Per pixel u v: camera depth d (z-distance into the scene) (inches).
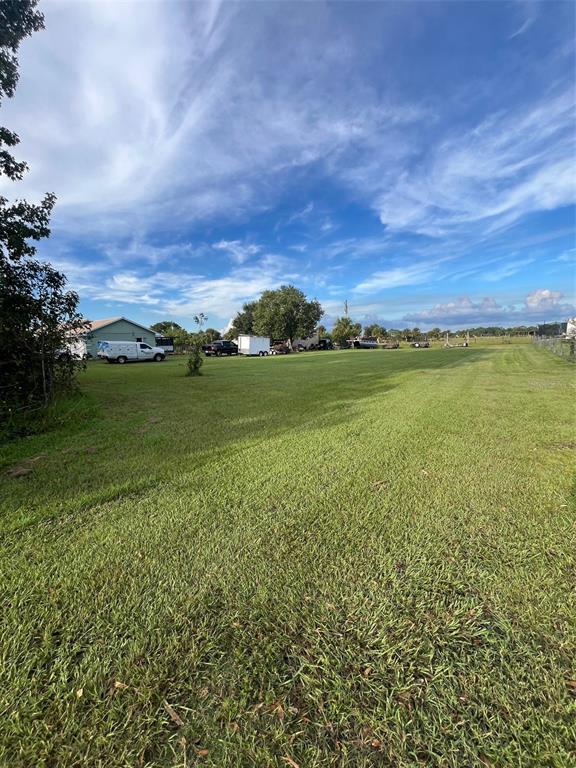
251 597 69.3
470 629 60.8
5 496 114.5
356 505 105.9
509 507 102.6
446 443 164.4
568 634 59.2
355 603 67.3
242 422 215.9
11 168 283.3
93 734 45.9
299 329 2096.5
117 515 102.0
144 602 68.2
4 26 266.5
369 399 287.7
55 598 69.3
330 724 46.9
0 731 46.1
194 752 44.1
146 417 232.7
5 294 226.1
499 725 46.2
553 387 330.6
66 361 269.9
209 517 100.2
